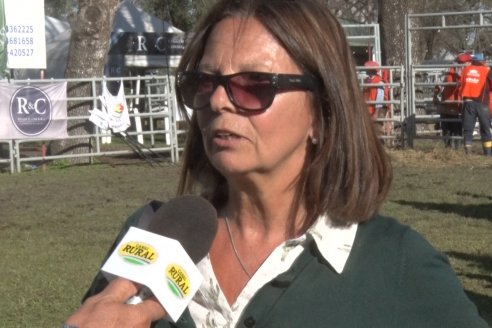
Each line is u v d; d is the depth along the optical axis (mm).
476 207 14742
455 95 22703
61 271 10578
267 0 2498
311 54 2455
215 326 2453
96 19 22625
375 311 2348
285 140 2459
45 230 13375
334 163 2516
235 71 2424
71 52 22859
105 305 1887
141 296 1980
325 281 2400
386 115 23500
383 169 2562
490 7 43125
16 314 8766
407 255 2428
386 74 24469
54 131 21266
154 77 22516
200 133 2789
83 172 20922
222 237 2619
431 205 14953
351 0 46719
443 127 23312
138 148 22562
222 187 2762
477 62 22031
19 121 20812
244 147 2428
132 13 31391
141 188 17797
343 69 2516
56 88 21172
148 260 2008
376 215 2531
